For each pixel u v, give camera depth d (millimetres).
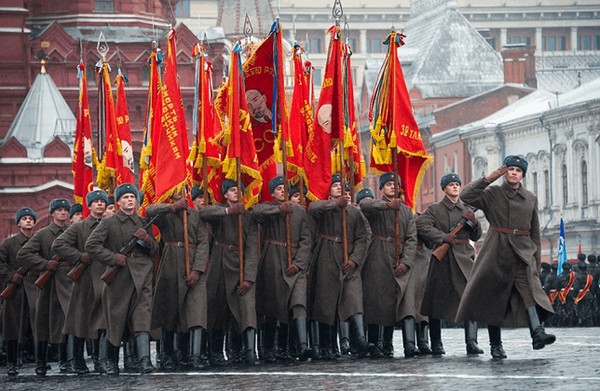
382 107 40938
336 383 29734
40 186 147750
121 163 49406
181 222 37875
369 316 38875
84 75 51906
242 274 37938
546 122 175375
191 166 46000
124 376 35750
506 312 35031
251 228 38469
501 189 35156
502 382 28109
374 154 41344
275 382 30812
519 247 34812
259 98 42531
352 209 39000
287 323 38656
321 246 38969
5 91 153500
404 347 38438
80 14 157250
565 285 75125
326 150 41188
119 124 50344
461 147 198125
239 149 39188
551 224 176125
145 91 154875
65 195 148375
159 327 38188
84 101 51906
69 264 39438
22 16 154625
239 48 39781
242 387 29922
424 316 39875
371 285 38844
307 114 43125
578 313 75125
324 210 38625
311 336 39594
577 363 32312
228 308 38656
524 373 29969
